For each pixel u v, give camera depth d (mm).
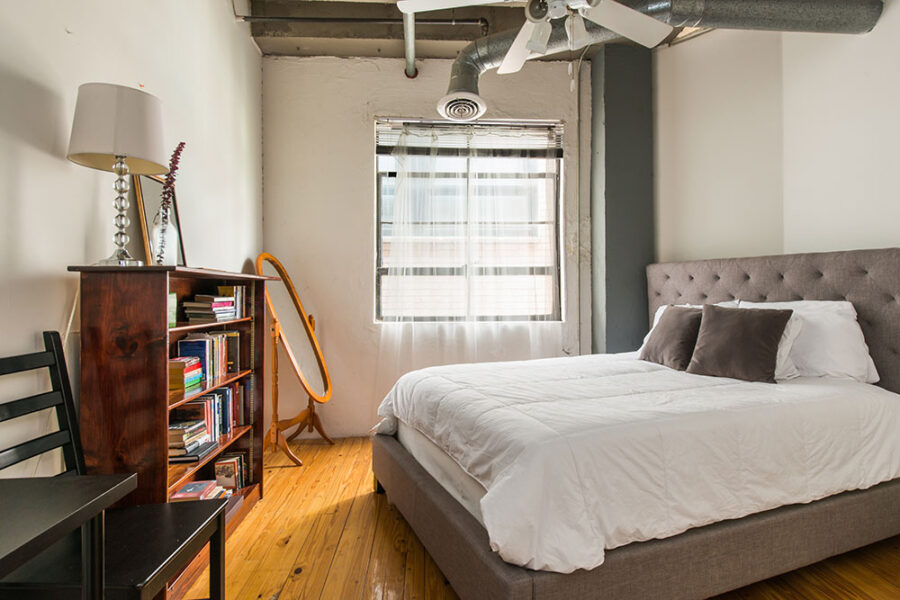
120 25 1781
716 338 2221
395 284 3473
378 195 3547
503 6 3293
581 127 3627
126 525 1197
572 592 1234
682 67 3303
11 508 717
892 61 2178
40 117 1396
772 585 1627
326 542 1960
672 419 1496
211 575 1293
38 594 961
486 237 3543
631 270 3445
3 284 1264
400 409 2236
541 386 1966
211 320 2070
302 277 3436
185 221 2268
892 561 1770
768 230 2844
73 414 1368
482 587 1290
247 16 2979
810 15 2219
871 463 1718
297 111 3436
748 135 2938
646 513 1349
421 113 3514
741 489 1489
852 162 2342
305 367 3395
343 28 3252
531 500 1234
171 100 2154
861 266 2174
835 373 2068
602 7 1786
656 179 3482
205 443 2002
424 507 1739
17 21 1315
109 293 1473
